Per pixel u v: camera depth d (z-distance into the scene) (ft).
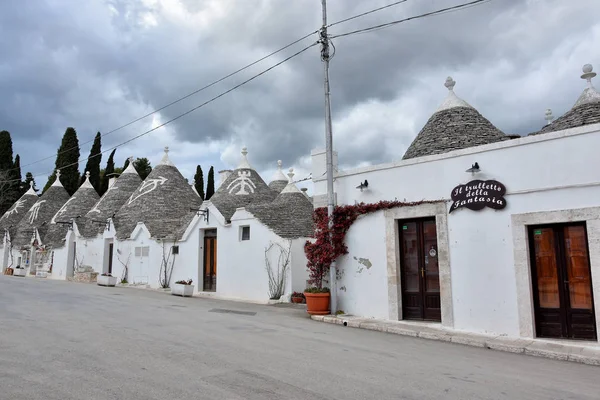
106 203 112.47
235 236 65.92
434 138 44.98
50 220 131.64
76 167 183.32
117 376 19.12
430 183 39.01
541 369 24.94
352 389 18.61
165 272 78.02
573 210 31.63
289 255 58.08
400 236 41.27
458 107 47.09
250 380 19.15
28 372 19.56
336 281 44.19
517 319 33.30
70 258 107.55
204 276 72.08
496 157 35.50
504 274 34.27
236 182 86.63
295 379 19.63
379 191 42.27
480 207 35.60
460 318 35.83
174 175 106.22
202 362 21.95
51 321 33.42
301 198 75.66
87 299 51.39
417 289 39.93
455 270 36.58
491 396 18.85
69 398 16.28
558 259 32.99
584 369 25.36
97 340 26.55
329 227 44.06
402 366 23.53
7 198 183.11
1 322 32.30
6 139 192.34
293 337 30.81
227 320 37.96
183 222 87.61
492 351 30.07
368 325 37.78
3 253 138.00
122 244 90.63
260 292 60.75
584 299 31.91
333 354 25.53
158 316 38.55
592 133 31.45
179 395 16.84
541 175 33.27
